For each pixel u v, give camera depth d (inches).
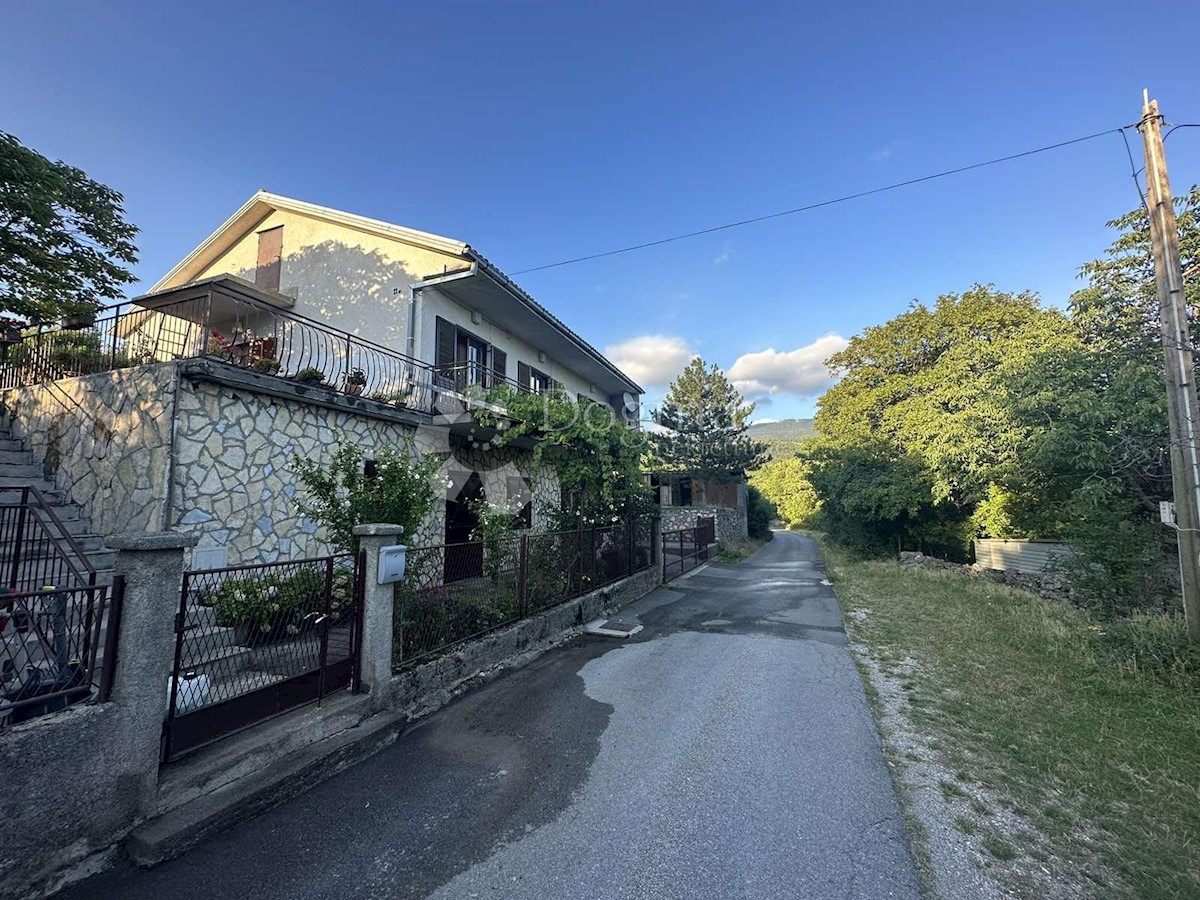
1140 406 333.1
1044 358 397.4
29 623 103.3
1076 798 130.9
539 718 180.2
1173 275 251.6
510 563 266.1
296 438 275.7
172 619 116.7
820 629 310.2
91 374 254.1
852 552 826.2
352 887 98.7
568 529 364.2
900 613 355.9
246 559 246.7
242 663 144.6
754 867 104.6
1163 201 256.2
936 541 750.5
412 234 409.4
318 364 376.2
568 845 111.7
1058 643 264.4
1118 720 179.0
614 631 298.8
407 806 126.6
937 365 695.1
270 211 489.4
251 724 138.3
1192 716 181.2
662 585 482.3
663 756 152.8
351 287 438.9
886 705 191.6
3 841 88.7
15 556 173.3
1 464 248.8
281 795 127.1
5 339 296.8
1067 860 107.4
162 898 94.9
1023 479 467.5
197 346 288.7
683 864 105.5
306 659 156.9
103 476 240.4
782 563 732.0
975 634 293.1
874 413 807.7
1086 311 427.8
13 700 101.0
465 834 115.6
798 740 163.0
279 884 99.3
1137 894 97.9
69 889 95.9
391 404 342.3
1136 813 125.3
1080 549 324.5
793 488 2298.2
